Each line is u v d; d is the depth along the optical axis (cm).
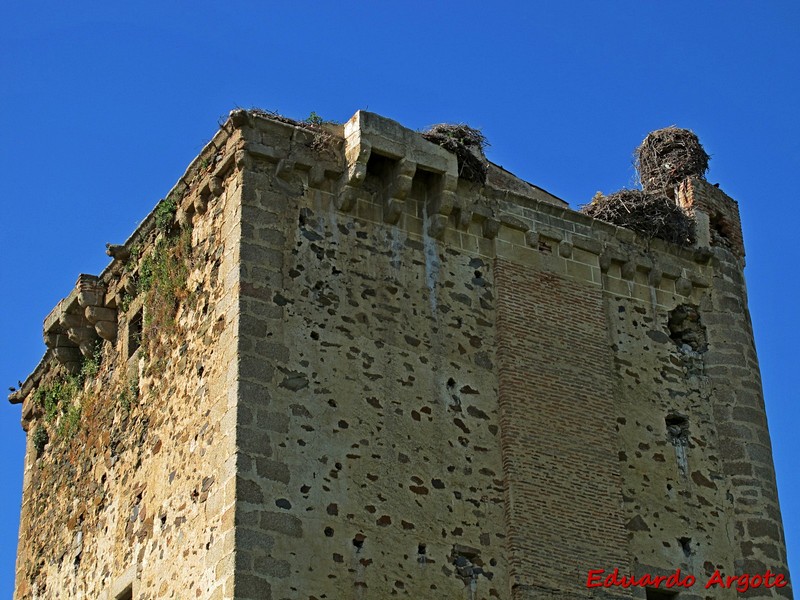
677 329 2405
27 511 2625
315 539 1881
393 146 2155
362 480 1955
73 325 2491
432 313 2141
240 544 1823
